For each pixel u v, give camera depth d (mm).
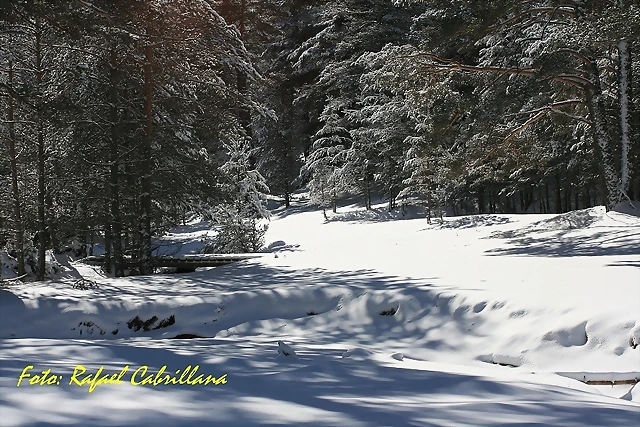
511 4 19391
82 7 14438
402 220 34625
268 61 49969
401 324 9648
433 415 3619
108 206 18359
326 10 44625
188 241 34781
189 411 3326
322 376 5191
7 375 4117
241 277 13828
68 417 3002
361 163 41062
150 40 16141
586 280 10117
